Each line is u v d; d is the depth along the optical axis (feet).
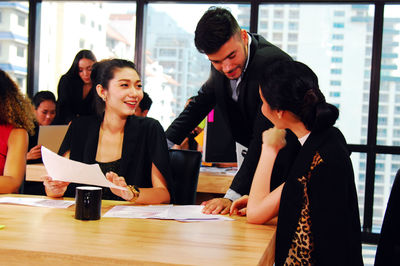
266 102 4.68
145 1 16.19
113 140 6.67
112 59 6.67
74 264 3.30
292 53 15.81
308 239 4.41
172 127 8.23
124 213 4.94
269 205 4.65
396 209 4.40
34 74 16.93
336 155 4.34
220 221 4.81
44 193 9.80
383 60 15.33
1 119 6.88
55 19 16.87
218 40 5.95
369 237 14.66
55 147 9.72
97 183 4.88
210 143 9.17
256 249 3.69
